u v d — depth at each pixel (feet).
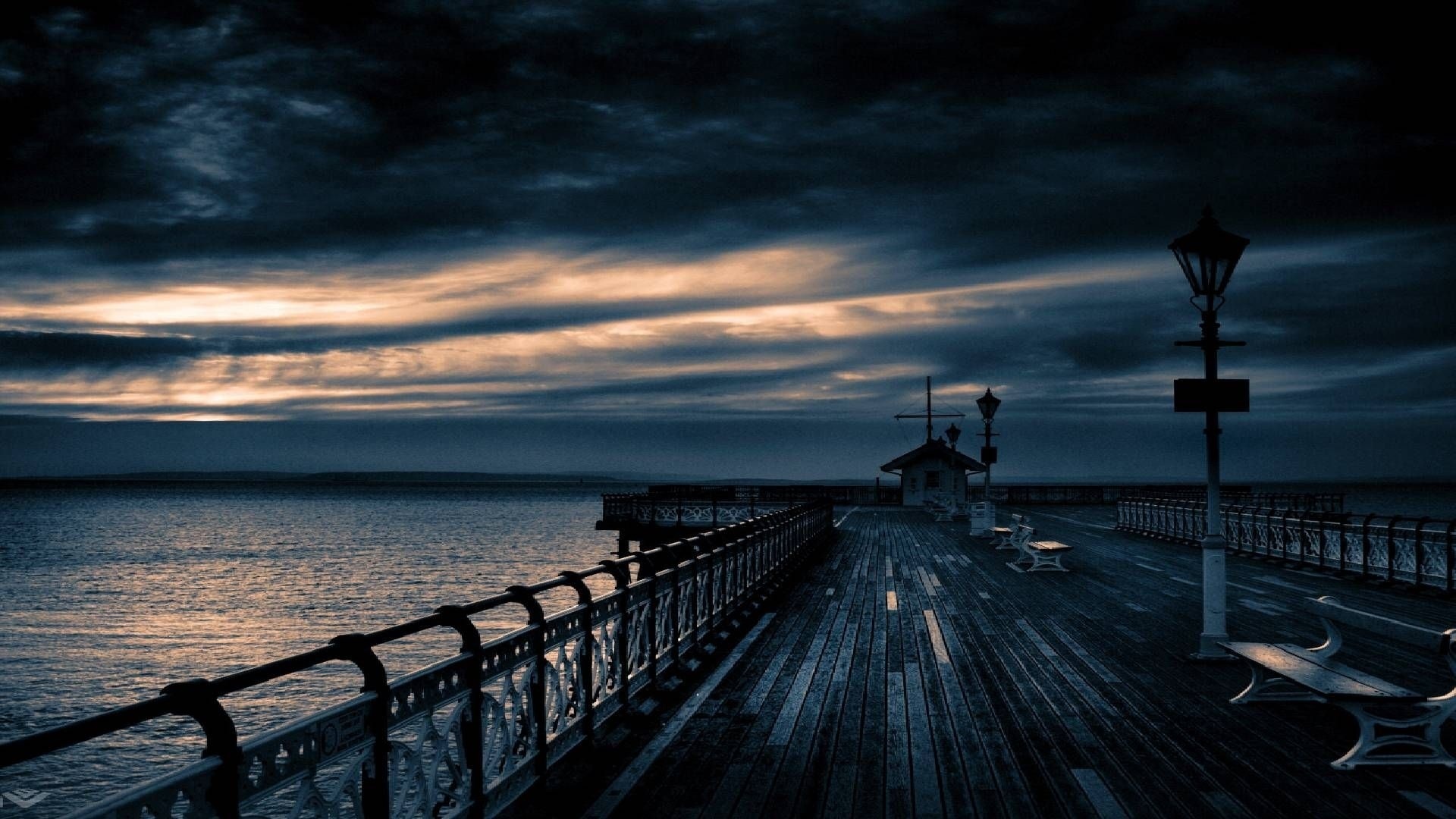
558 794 18.80
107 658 103.71
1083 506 180.75
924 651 34.47
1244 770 20.24
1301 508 156.76
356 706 12.29
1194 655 32.27
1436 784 19.15
